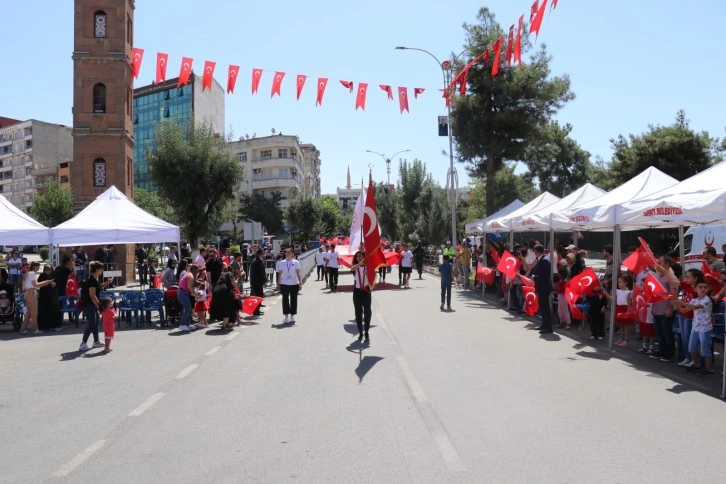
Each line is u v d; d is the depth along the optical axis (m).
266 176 91.81
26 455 5.77
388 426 6.52
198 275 16.03
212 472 5.21
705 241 18.11
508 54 12.69
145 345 12.50
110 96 30.19
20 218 16.66
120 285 29.03
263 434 6.29
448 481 4.93
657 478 4.98
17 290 23.14
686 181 10.75
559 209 16.64
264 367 9.90
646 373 9.23
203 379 9.05
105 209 17.94
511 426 6.48
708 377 8.93
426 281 30.11
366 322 12.30
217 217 34.34
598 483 4.88
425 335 13.16
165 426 6.65
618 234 11.48
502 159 30.42
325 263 26.77
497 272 22.22
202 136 33.81
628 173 37.91
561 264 14.97
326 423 6.66
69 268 16.17
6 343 13.24
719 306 10.02
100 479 5.12
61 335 14.35
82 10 29.97
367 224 12.23
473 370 9.46
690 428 6.39
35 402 7.86
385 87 16.94
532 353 10.97
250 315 16.58
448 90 22.92
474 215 59.75
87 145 30.00
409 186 54.28
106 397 8.05
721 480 4.93
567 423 6.58
